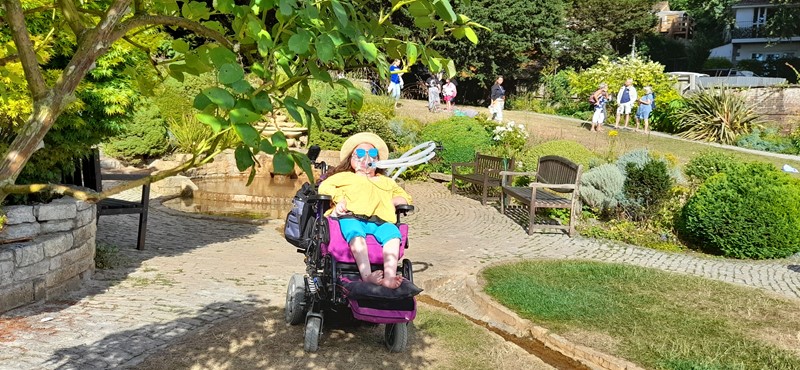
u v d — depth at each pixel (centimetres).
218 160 1758
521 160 1595
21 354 449
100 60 686
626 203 1194
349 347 502
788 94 2494
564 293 722
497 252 959
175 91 1823
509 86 3978
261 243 948
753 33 4862
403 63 246
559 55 4003
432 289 764
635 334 592
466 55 3594
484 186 1423
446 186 1684
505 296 705
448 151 1755
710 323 630
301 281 536
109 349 467
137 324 527
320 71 214
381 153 529
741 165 1084
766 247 1004
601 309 664
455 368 471
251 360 459
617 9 4331
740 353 549
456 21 243
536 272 820
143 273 709
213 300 609
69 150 662
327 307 521
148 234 968
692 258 1003
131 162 1638
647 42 4984
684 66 5106
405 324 489
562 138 2036
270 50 208
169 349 470
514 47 3594
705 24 5506
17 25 175
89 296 604
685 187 1318
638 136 2214
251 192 1507
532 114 2792
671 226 1160
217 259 812
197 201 1402
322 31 202
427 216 1269
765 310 680
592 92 2950
